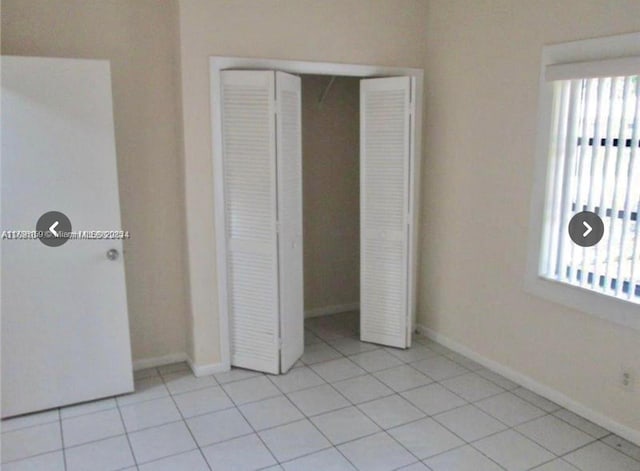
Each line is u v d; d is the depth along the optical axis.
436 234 3.88
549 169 2.95
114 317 3.08
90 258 2.97
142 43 3.21
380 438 2.71
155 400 3.10
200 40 3.07
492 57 3.25
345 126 4.39
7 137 2.70
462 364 3.59
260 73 3.09
